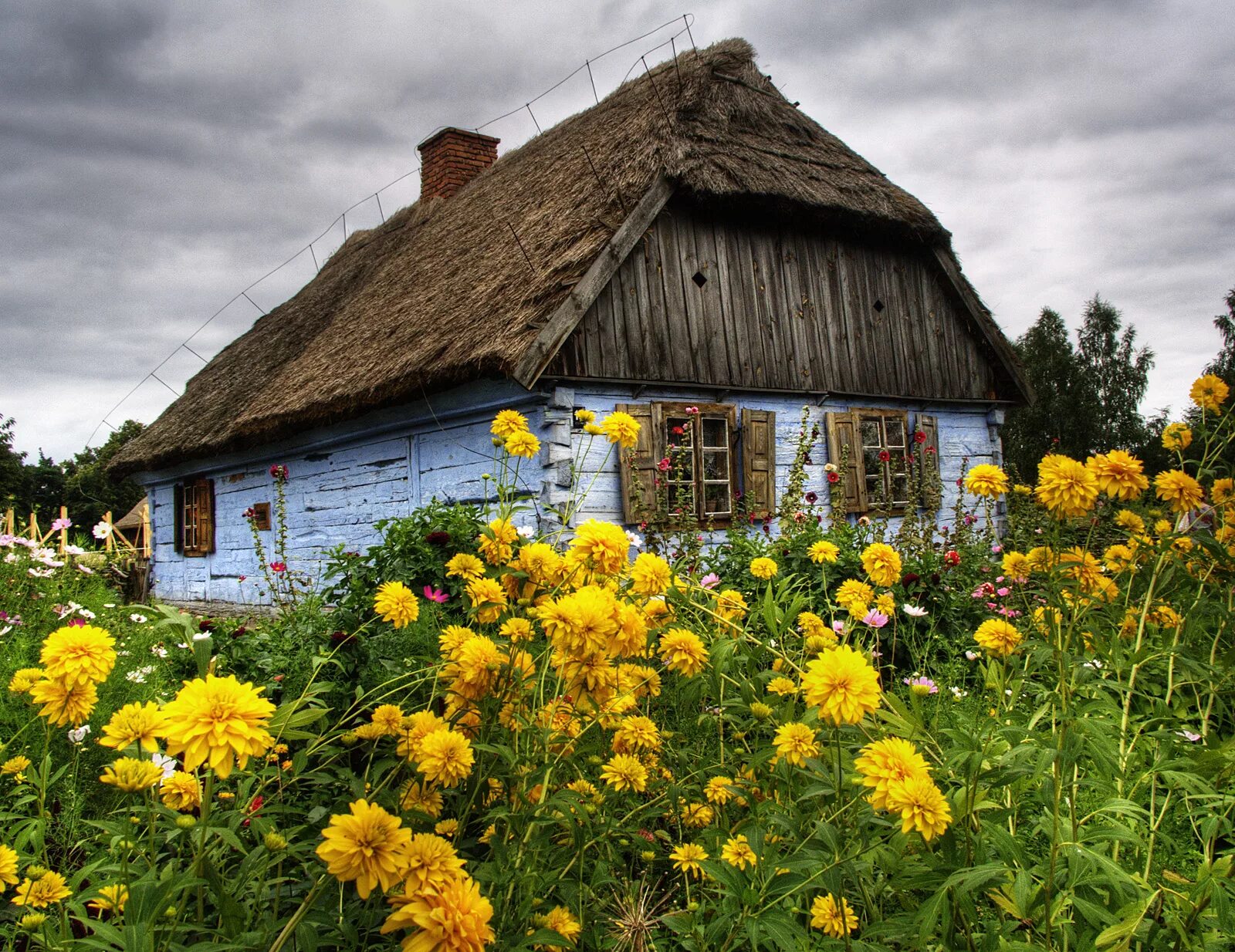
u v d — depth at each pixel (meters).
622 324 7.09
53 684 1.49
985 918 1.59
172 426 12.36
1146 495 2.24
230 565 10.70
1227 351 22.88
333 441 8.73
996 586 4.38
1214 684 1.97
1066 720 1.47
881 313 9.17
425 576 3.61
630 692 1.90
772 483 7.90
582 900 1.61
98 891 1.39
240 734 1.13
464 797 1.65
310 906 1.32
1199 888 1.39
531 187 9.47
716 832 1.71
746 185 7.55
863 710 1.42
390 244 12.81
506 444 2.66
